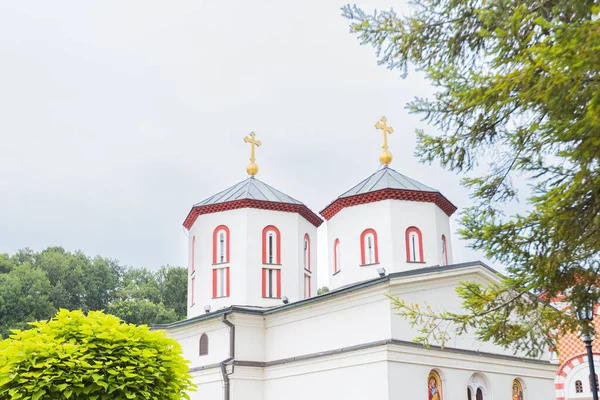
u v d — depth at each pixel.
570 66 8.30
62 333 11.54
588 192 9.60
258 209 29.91
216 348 27.56
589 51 8.10
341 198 28.33
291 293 29.42
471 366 23.53
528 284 11.01
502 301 12.41
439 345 22.78
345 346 23.58
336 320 24.25
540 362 26.00
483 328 12.45
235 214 29.84
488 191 11.88
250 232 29.47
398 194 27.52
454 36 11.51
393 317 22.12
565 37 8.40
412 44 11.58
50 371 10.75
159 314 62.75
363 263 27.34
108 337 11.44
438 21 11.45
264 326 27.47
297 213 30.58
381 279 22.42
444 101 11.20
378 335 22.41
